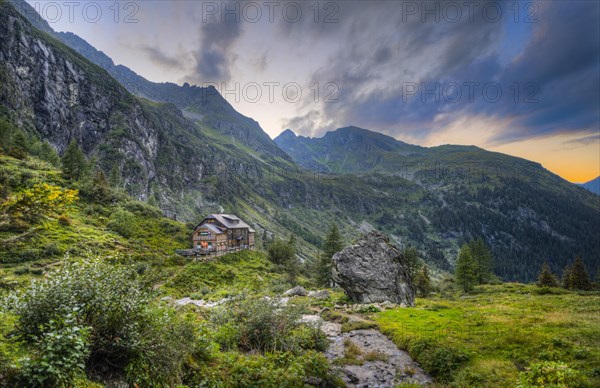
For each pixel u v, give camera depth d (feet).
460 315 111.34
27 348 26.81
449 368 59.98
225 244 318.24
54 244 162.20
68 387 25.21
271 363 48.93
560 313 107.55
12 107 570.05
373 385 56.34
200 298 160.25
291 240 389.19
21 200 31.48
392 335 85.20
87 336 29.76
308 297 158.20
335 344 79.46
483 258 376.07
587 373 49.39
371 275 149.07
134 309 34.55
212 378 40.29
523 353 62.23
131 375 32.04
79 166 311.27
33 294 29.58
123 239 228.22
